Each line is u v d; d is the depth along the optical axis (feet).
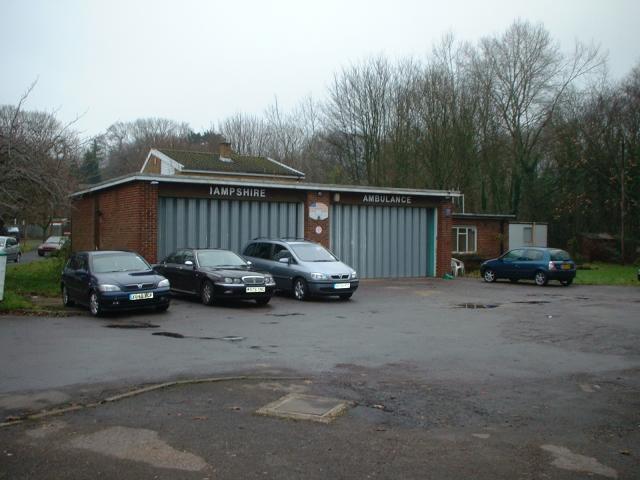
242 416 20.44
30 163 59.67
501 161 138.62
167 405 21.61
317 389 24.17
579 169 137.90
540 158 142.72
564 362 30.50
